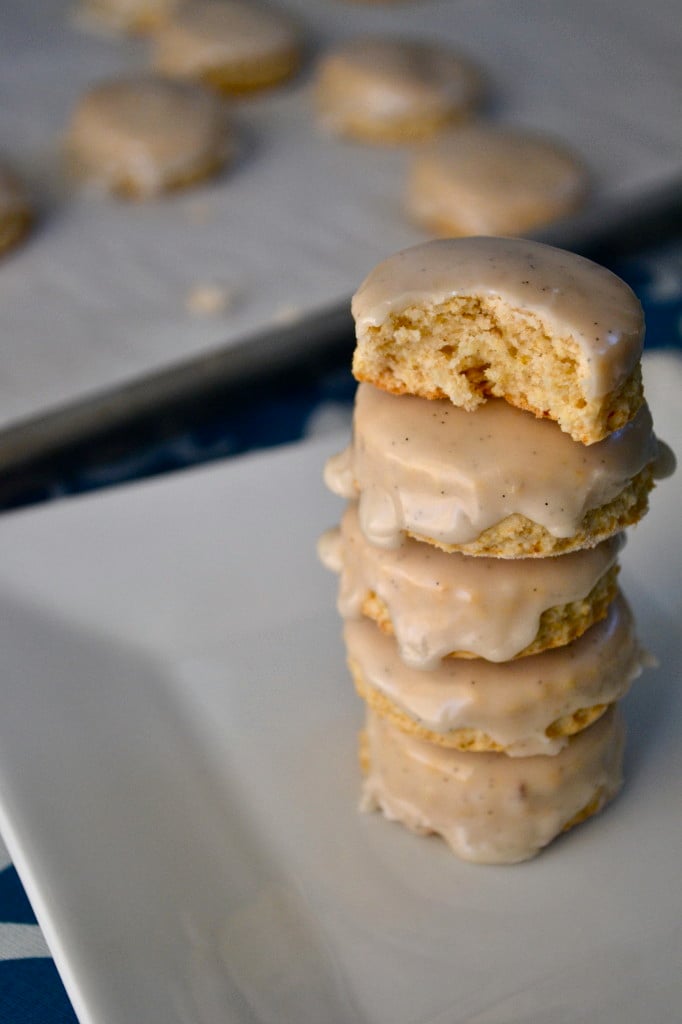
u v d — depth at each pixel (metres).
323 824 0.40
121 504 0.45
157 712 0.42
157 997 0.35
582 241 0.56
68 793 0.39
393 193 0.59
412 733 0.39
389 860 0.39
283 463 0.46
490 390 0.36
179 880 0.38
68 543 0.44
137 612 0.43
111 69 0.67
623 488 0.35
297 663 0.43
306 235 0.57
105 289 0.55
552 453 0.35
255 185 0.60
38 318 0.54
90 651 0.43
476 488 0.34
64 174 0.60
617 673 0.39
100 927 0.37
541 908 0.38
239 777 0.41
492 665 0.38
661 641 0.43
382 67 0.62
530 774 0.39
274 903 0.39
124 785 0.40
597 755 0.39
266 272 0.55
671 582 0.44
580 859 0.39
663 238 0.57
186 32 0.66
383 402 0.37
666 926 0.38
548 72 0.66
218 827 0.40
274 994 0.36
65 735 0.41
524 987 0.37
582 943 0.38
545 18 0.70
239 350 0.52
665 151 0.60
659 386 0.46
